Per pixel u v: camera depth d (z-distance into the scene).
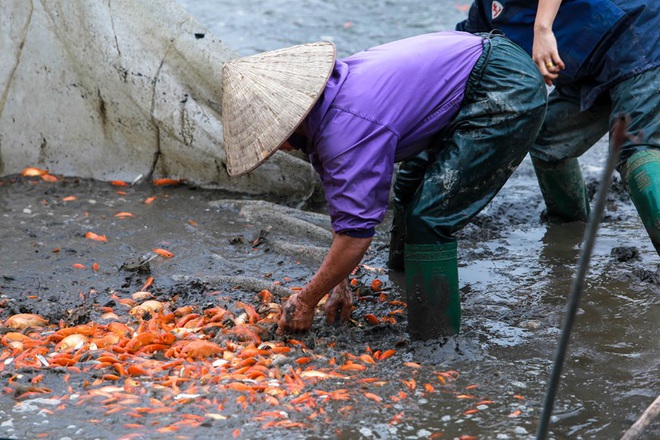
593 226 4.20
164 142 10.32
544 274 8.27
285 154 10.16
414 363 6.51
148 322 7.04
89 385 6.14
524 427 5.71
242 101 6.15
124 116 10.27
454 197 6.43
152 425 5.63
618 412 5.89
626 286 7.89
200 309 7.49
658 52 7.69
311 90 6.00
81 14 10.00
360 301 7.78
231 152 6.24
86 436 5.50
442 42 6.46
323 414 5.81
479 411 5.89
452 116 6.43
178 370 6.38
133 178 10.46
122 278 8.09
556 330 7.10
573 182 9.20
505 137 6.33
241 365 6.43
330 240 9.16
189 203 9.90
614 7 7.66
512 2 7.95
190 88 10.13
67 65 10.18
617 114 7.79
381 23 17.89
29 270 8.13
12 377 6.19
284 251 8.77
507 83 6.34
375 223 6.17
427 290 6.61
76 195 9.93
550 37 7.36
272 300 7.68
